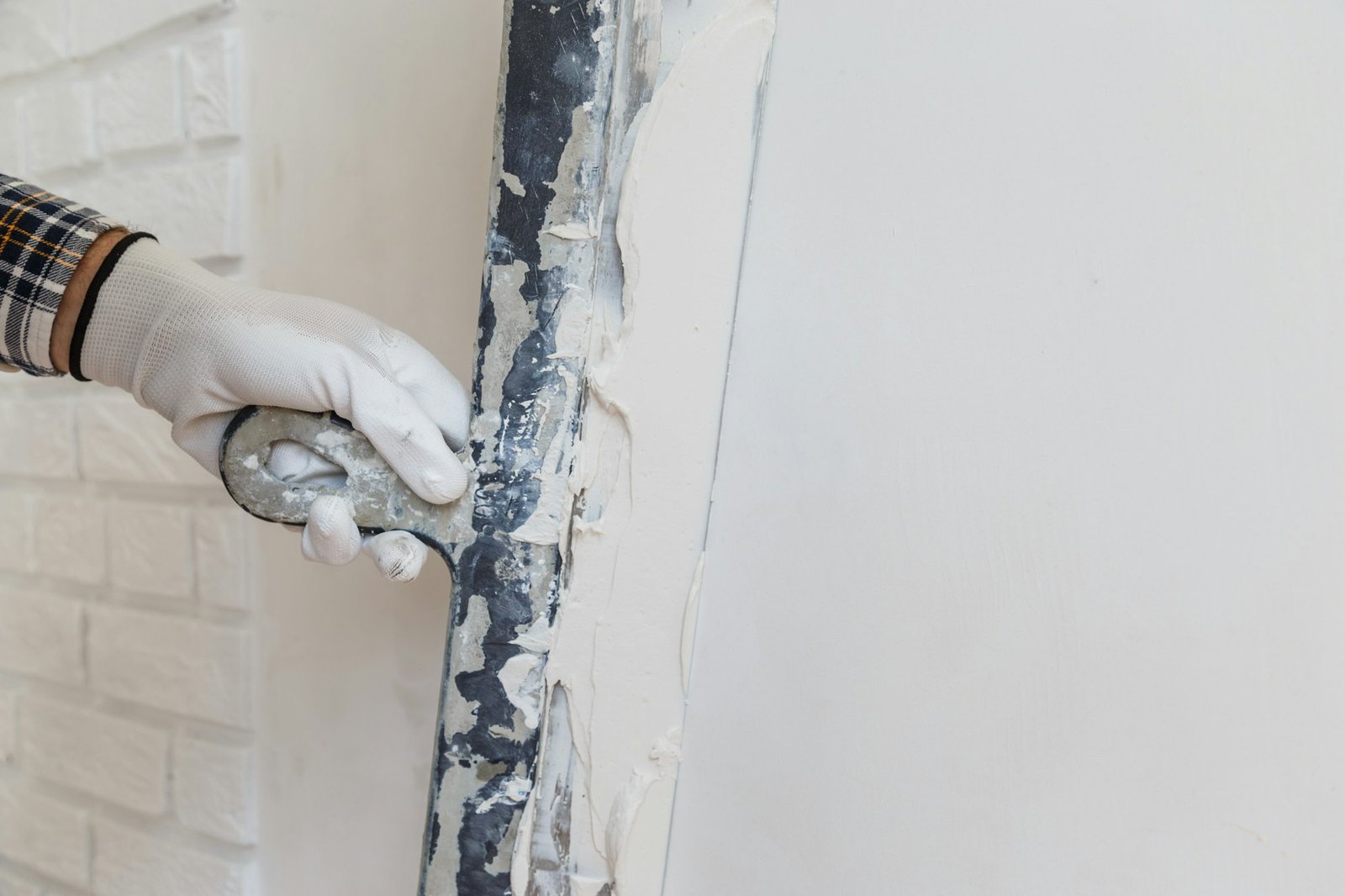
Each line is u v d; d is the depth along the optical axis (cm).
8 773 114
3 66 108
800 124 62
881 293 60
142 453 99
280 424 60
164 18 94
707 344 62
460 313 79
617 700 63
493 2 76
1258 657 52
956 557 59
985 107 57
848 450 61
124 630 102
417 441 58
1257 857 52
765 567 64
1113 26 54
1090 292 55
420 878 63
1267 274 51
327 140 86
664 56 60
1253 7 51
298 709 91
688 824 67
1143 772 55
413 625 83
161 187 96
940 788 60
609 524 62
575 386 61
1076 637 56
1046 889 57
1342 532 50
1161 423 54
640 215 61
